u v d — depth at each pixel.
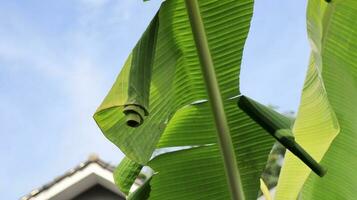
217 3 2.20
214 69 2.23
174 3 2.16
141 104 1.84
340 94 2.30
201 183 2.32
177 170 2.32
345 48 2.26
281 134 2.00
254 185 2.29
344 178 2.38
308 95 2.45
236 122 2.27
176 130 2.30
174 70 2.19
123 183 2.34
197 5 2.18
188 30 2.19
